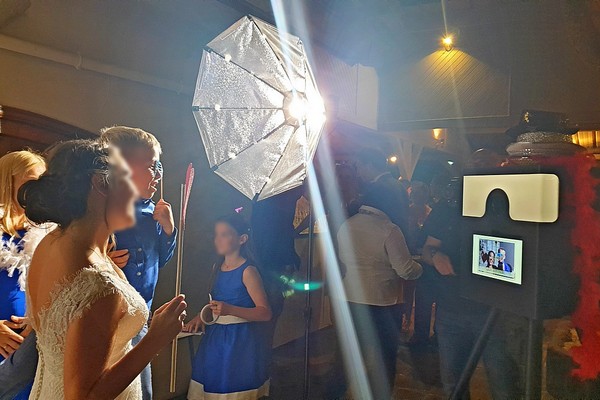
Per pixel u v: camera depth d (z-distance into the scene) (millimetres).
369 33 5875
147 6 3223
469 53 5859
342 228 3254
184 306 1414
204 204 3830
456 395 2920
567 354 2799
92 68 2920
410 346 4781
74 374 1200
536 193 2141
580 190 2188
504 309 2336
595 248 2197
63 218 1354
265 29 2320
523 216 2207
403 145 7348
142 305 1437
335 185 3672
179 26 3523
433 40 6047
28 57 2639
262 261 3393
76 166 1347
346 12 5227
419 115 6242
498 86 5699
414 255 3865
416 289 4645
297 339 5047
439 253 3303
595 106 5184
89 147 1395
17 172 2000
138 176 1921
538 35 5414
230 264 2770
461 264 2672
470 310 3377
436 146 7090
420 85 6227
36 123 2703
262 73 2330
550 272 2168
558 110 5363
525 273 2193
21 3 2445
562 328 3273
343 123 5902
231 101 2396
